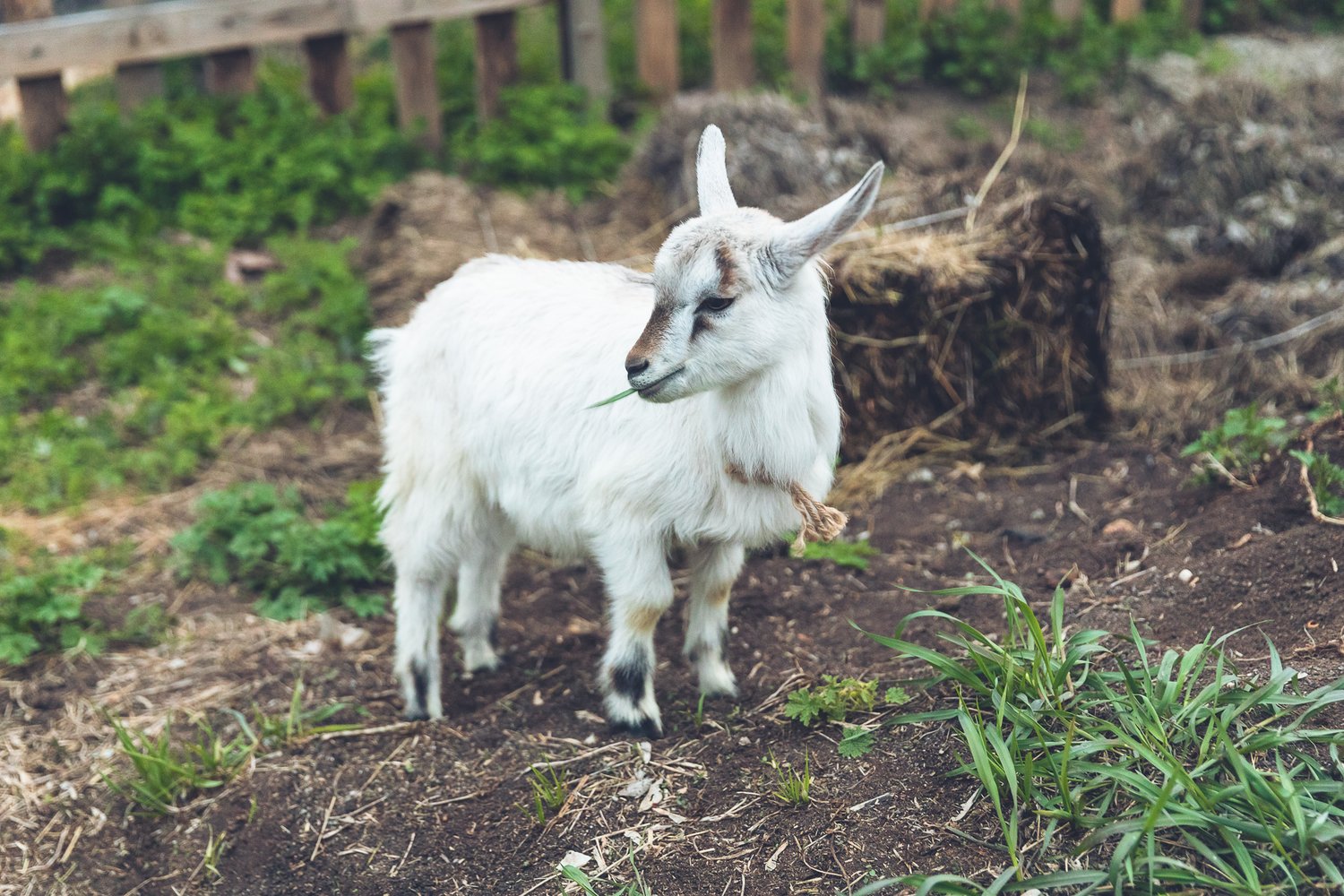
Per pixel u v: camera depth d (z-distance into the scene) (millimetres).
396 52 8008
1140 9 9164
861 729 3643
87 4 9203
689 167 6664
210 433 5934
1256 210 6648
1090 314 5488
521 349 3910
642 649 3887
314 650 4707
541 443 3861
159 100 7809
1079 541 4762
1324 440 4695
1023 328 5461
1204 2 9445
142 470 5758
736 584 4816
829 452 3730
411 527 4164
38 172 7430
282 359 6398
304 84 8578
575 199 7512
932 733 3541
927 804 3316
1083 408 5637
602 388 3746
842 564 4879
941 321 5391
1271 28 9453
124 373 6332
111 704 4434
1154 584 4184
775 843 3328
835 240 3240
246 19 7805
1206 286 6375
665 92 8633
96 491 5668
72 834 3893
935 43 8836
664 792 3619
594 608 4938
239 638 4781
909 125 7512
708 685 4086
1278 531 4344
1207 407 5578
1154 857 2863
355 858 3627
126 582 5102
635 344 3275
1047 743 3223
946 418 5570
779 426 3477
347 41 8133
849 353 5387
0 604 4785
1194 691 3475
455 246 6512
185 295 6789
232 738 4223
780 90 8539
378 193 7527
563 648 4652
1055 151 7293
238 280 7090
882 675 4004
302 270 6930
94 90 8766
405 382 4203
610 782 3705
